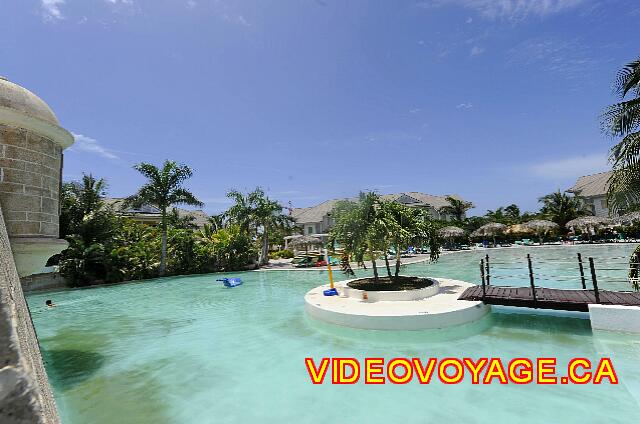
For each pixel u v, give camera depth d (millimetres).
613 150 11078
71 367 7684
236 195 33969
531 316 9922
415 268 23156
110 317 13070
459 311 8609
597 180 45969
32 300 17625
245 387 6309
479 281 17141
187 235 29297
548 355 7012
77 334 10648
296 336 9148
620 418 4781
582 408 5070
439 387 5938
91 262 22875
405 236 11031
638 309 7484
